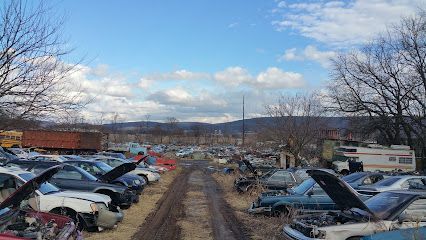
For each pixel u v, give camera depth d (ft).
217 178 107.45
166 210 52.16
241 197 63.93
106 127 285.02
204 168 160.15
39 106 32.76
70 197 34.96
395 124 136.98
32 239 19.93
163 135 407.44
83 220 34.68
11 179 29.43
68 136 165.99
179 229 40.11
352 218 27.45
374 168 123.65
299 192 43.80
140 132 399.24
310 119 115.55
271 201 44.16
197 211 51.85
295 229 27.76
